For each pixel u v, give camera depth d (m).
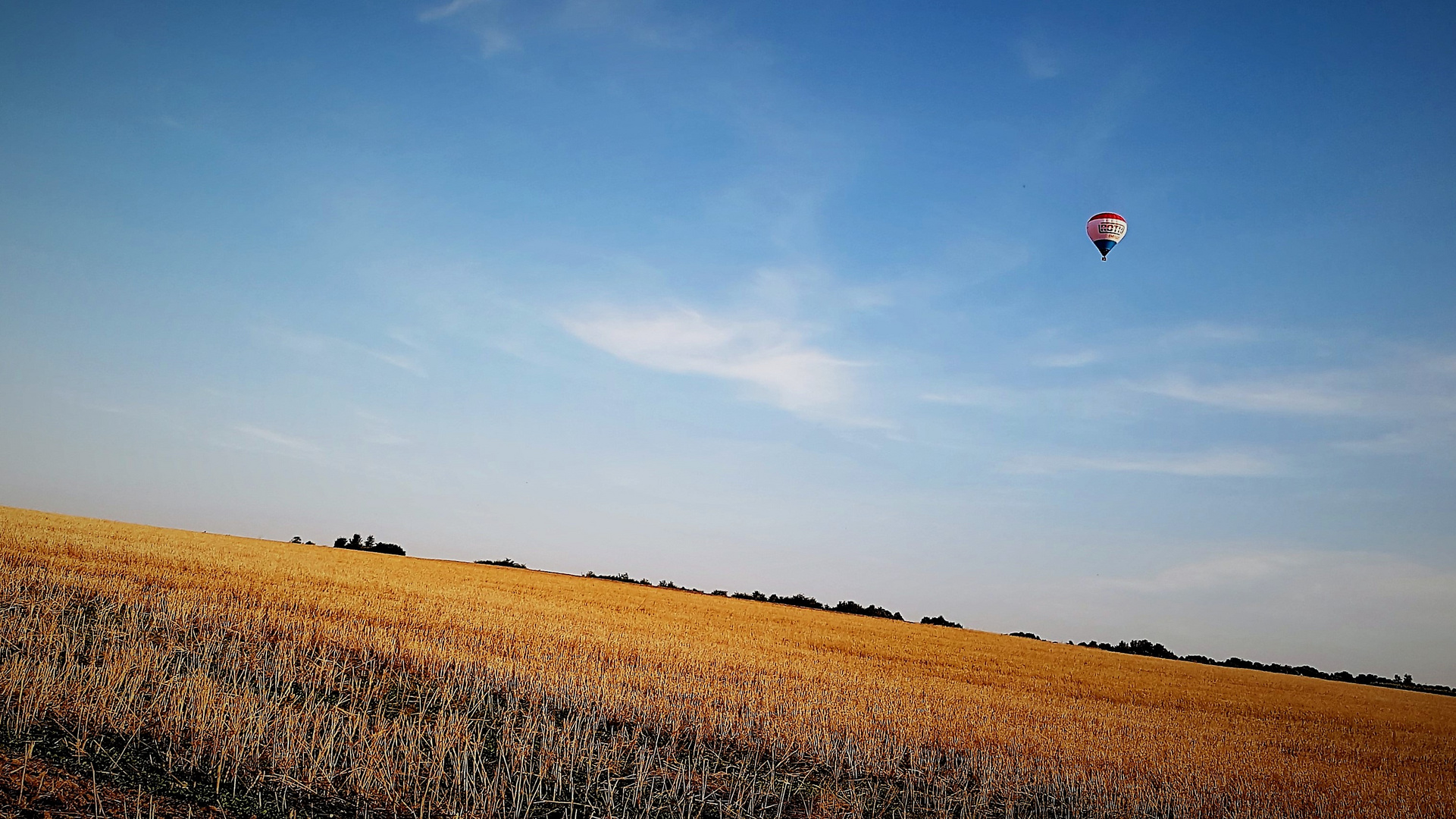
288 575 32.38
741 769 13.74
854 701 21.67
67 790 8.40
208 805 8.76
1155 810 14.18
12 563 22.39
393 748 11.60
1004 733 19.59
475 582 50.66
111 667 12.36
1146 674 52.41
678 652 26.95
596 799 11.15
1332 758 23.94
